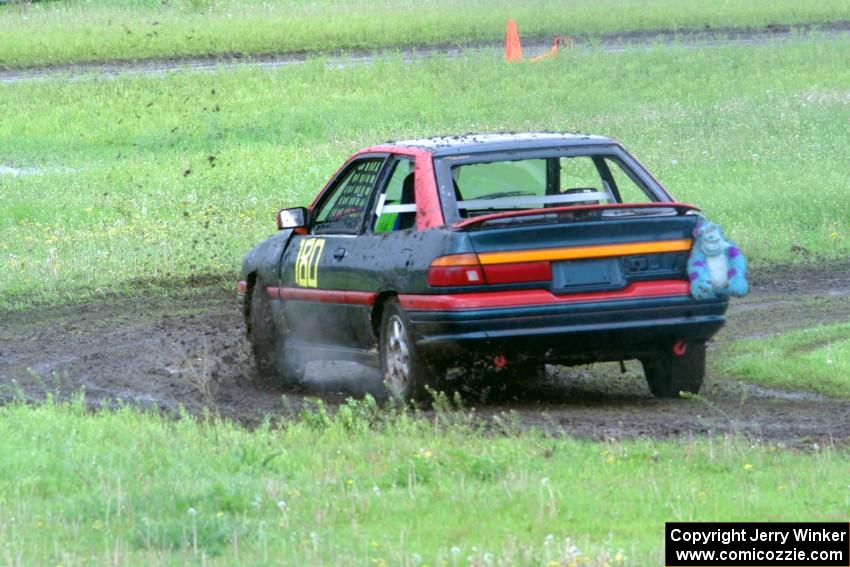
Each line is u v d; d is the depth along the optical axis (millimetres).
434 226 34312
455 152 35656
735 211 73438
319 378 42656
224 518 23531
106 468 27328
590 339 33812
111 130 114750
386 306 35844
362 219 37562
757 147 92312
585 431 31766
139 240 70250
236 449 28562
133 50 156750
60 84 132875
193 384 40375
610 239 33844
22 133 114750
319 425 32406
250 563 21328
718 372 40250
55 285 61031
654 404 36062
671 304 34156
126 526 23734
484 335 33000
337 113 117250
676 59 135625
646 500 24531
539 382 40156
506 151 36094
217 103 123625
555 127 104812
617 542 22078
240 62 150125
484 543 22188
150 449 29266
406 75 133125
